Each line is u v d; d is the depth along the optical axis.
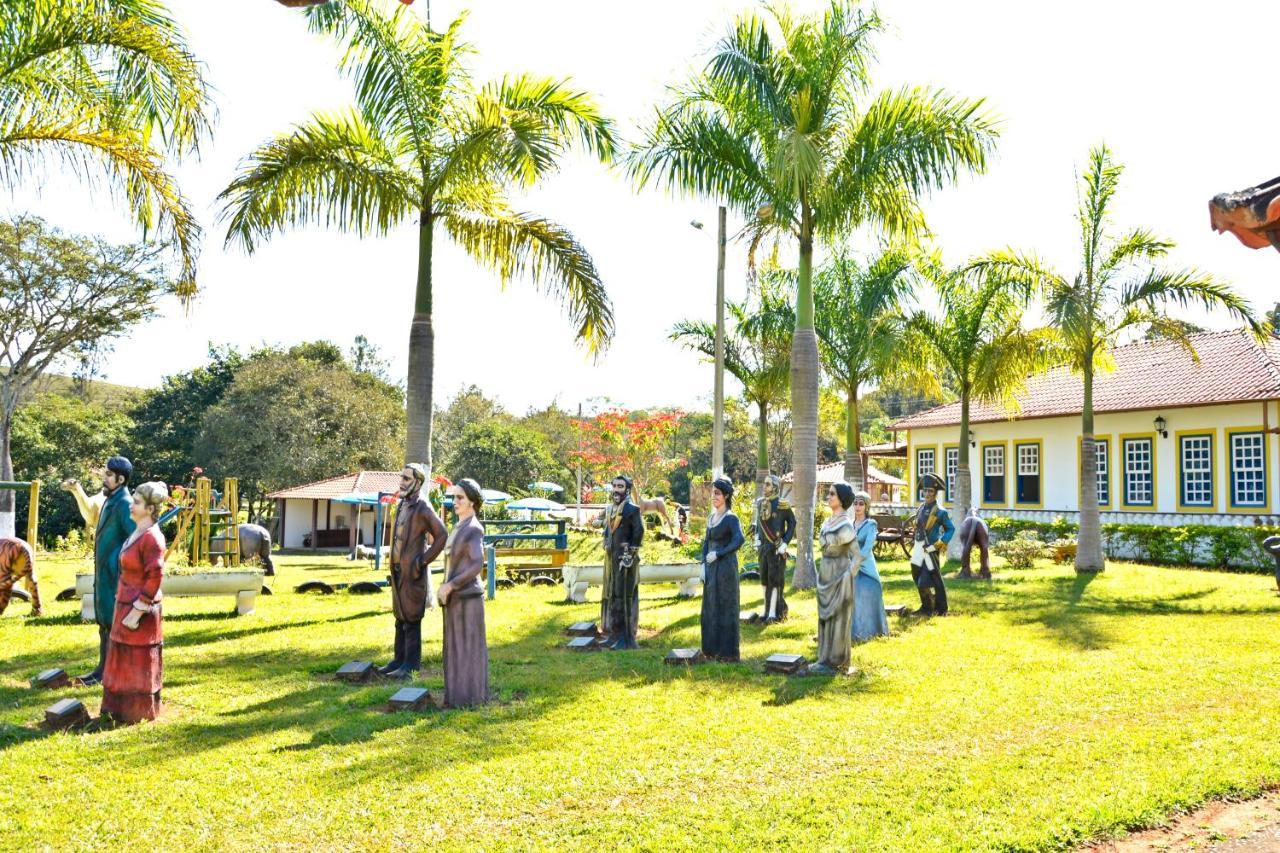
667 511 23.38
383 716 7.11
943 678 8.46
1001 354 19.64
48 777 5.66
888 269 20.22
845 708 7.36
